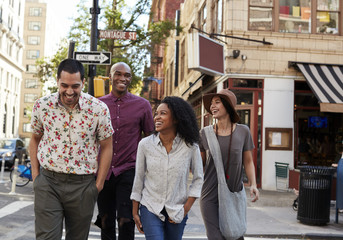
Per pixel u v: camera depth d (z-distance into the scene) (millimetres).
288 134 14359
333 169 8266
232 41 14391
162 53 36594
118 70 4746
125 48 18797
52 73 26312
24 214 8320
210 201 4137
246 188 13984
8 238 6160
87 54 10188
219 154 4094
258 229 7629
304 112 15211
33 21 93812
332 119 15305
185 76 23891
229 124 4254
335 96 12555
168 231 3465
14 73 66188
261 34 14477
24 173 13375
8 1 62281
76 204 3398
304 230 7609
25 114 91875
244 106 14477
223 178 4051
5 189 12578
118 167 4562
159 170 3389
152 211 3375
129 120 4691
